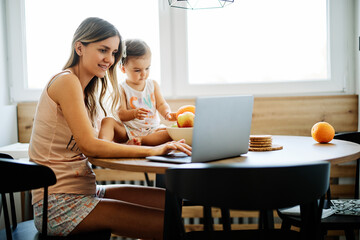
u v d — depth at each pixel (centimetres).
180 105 230
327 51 237
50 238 127
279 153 124
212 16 238
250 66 240
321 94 237
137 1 238
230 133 115
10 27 239
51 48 243
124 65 172
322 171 91
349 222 141
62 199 130
